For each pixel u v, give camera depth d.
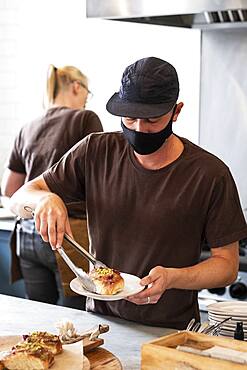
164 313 2.30
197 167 2.28
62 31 4.71
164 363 1.73
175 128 4.23
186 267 2.30
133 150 2.35
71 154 2.50
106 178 2.39
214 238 2.27
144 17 3.53
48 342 1.88
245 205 3.95
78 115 3.69
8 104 5.02
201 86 4.04
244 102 3.90
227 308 2.12
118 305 2.35
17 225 3.97
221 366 1.66
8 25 4.92
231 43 3.91
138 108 2.14
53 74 3.82
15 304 2.53
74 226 3.34
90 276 2.11
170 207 2.28
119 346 2.10
